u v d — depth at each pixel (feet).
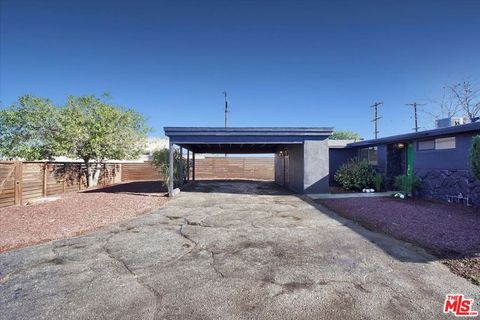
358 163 43.86
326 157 37.83
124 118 50.85
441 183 30.83
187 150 56.03
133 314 9.16
